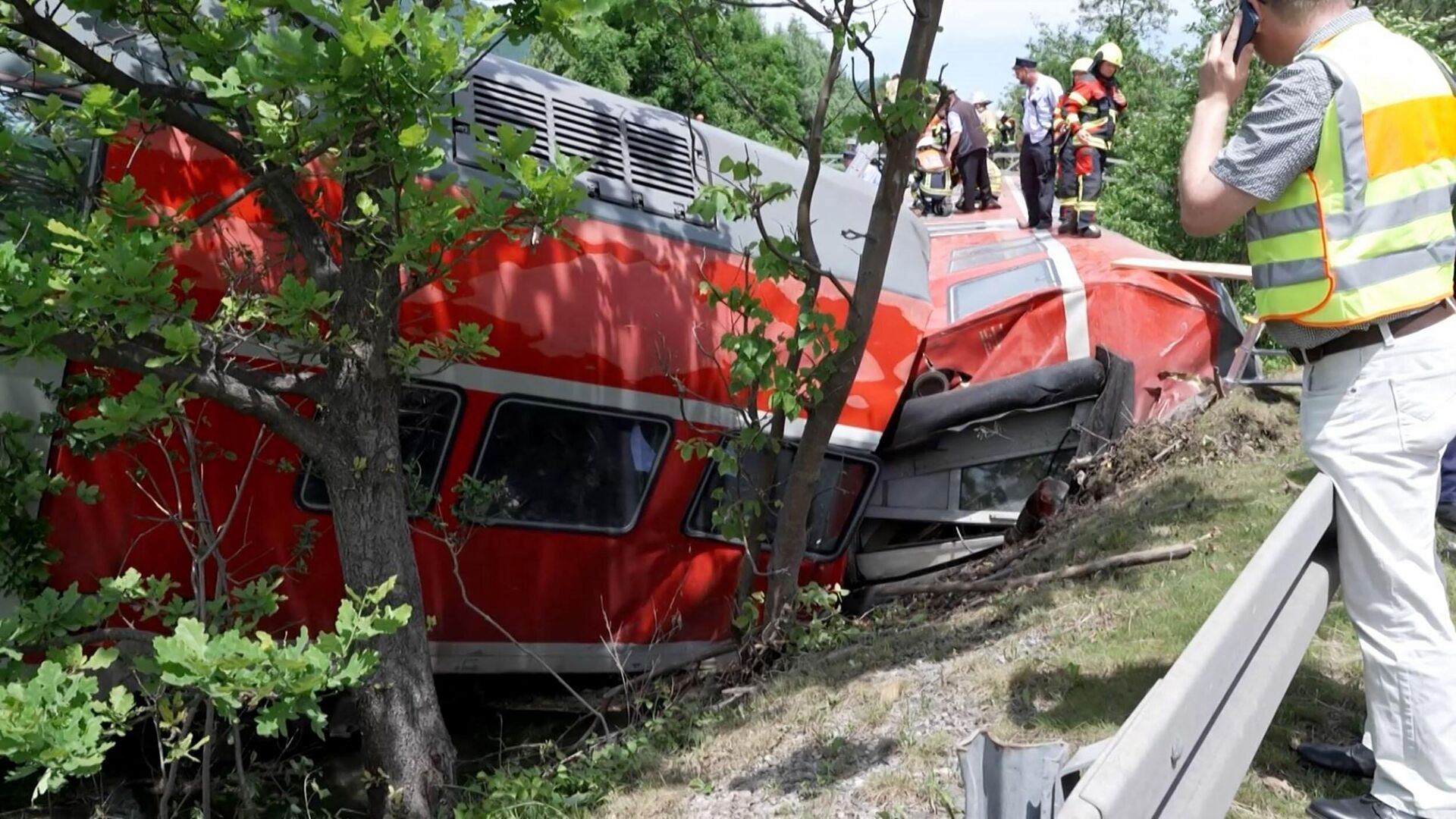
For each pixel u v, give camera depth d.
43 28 4.94
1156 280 11.07
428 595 7.48
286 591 6.86
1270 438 9.62
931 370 11.10
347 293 5.52
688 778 5.73
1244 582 2.77
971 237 13.66
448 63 4.14
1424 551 3.04
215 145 5.21
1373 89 2.93
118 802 6.55
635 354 7.85
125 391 6.03
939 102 6.92
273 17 5.19
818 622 7.55
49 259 4.63
